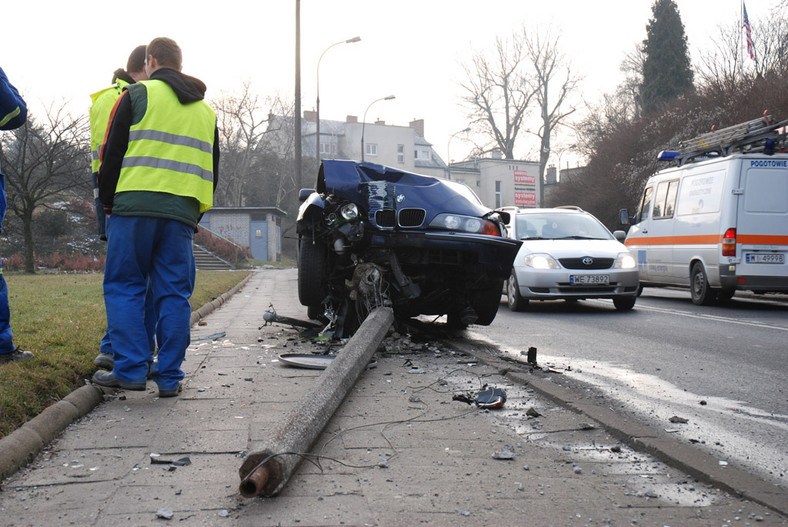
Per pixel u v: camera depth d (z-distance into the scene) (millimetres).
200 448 3467
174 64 4703
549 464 3299
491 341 7844
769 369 6160
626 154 36344
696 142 14109
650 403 4797
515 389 4938
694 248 13039
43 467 3191
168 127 4457
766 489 2922
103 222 5039
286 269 38969
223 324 9016
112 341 4461
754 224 12117
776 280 12109
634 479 3109
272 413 4148
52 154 26062
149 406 4324
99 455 3361
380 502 2797
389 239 6859
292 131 62406
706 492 2959
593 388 5270
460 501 2814
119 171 4402
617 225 36812
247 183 63406
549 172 69625
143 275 4562
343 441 3627
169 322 4559
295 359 5867
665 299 14719
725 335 8531
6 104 4645
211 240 41031
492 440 3668
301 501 2799
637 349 7340
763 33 36562
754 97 28016
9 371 4258
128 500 2797
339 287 7574
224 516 2643
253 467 2816
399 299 7285
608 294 11289
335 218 6938
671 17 45812
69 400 4062
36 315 7703
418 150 78250
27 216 26875
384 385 5055
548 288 11211
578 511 2727
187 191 4484
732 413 4523
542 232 12352
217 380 5145
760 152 12266
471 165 76500
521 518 2652
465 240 6902
